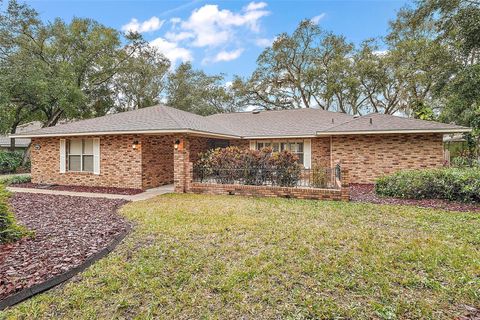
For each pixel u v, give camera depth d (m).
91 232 5.18
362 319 2.70
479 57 13.55
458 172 8.20
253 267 3.77
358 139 12.36
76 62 22.06
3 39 17.36
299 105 29.56
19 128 25.12
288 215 6.56
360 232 5.20
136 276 3.52
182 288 3.27
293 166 9.80
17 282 3.22
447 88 14.30
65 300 3.02
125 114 13.80
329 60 26.41
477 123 14.66
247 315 2.79
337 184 9.28
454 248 4.38
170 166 13.51
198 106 33.22
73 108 21.20
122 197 9.56
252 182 10.00
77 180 12.39
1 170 18.42
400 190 8.76
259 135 14.76
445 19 13.75
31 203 8.30
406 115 25.28
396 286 3.29
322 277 3.50
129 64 26.75
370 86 24.92
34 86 17.83
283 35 26.66
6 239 4.54
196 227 5.57
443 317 2.74
